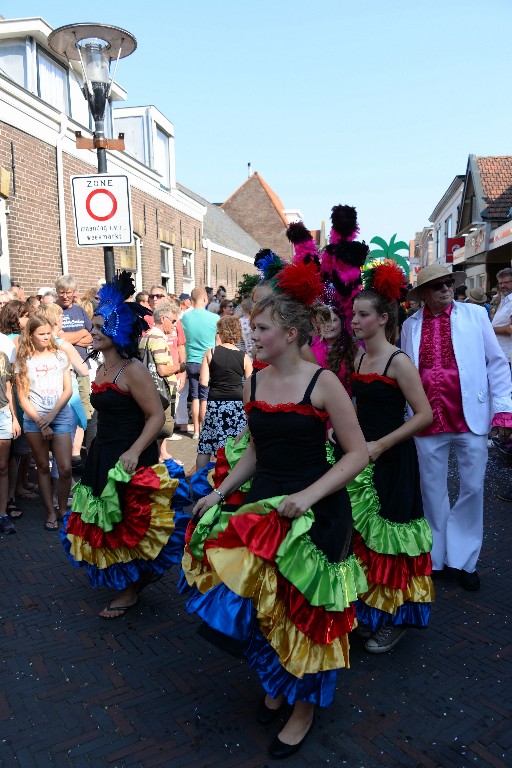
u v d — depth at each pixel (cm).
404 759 224
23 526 468
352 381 309
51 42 507
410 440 297
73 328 635
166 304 660
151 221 1330
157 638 310
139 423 326
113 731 241
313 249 353
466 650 295
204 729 242
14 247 802
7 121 773
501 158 2022
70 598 355
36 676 278
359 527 285
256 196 4209
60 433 454
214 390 483
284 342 212
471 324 348
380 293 291
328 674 221
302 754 227
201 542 237
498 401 347
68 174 941
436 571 374
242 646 222
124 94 1200
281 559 205
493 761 223
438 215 3081
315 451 218
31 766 223
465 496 358
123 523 317
